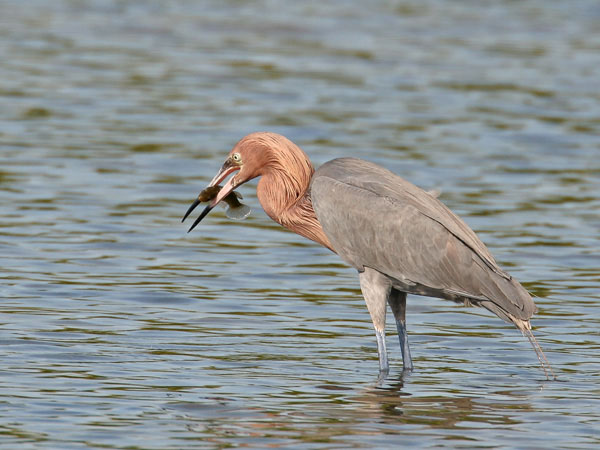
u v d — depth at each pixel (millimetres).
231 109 27562
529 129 26359
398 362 11539
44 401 9711
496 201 19750
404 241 11266
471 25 42844
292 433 9023
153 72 32125
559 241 17188
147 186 20172
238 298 13852
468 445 8797
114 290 13945
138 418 9336
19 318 12500
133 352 11438
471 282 11086
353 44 38000
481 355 11812
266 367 11102
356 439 8898
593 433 9164
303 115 27094
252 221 18469
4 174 20453
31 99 27703
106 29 39031
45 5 43406
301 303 13797
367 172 11828
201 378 10617
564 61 36188
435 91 30859
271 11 44125
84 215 17953
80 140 23656
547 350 11969
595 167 22906
